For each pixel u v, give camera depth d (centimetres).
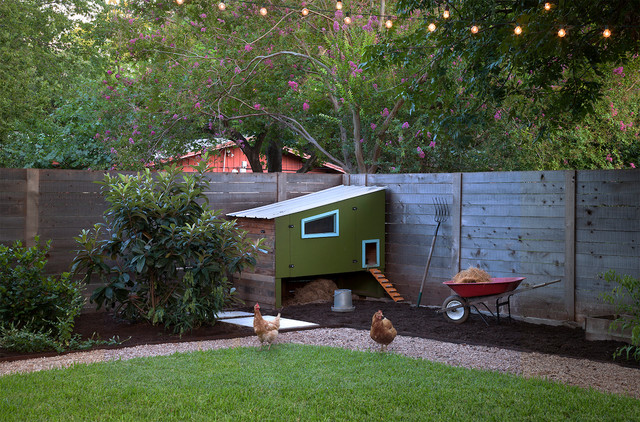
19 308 734
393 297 1096
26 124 2014
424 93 973
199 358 641
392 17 1305
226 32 1535
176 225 795
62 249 920
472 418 461
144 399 496
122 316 850
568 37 743
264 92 1588
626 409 479
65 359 651
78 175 930
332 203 1065
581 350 699
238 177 1119
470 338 786
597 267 834
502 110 1227
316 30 1530
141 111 1509
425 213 1077
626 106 1295
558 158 1331
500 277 956
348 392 525
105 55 2198
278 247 1012
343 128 1505
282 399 504
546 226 891
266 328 674
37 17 2211
